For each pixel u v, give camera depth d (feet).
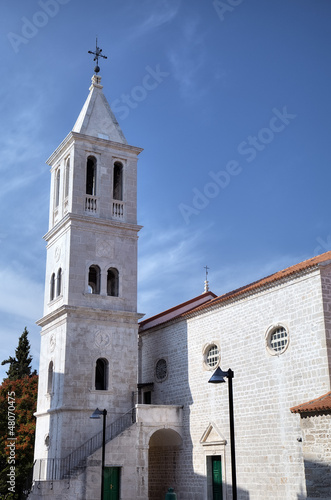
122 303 129.49
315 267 91.61
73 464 112.98
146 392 137.49
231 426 62.03
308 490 77.10
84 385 119.65
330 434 75.15
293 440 90.68
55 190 143.84
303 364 91.45
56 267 133.69
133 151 141.08
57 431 116.98
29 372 224.74
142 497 111.45
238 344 106.93
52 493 104.78
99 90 145.28
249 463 99.04
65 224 131.34
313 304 91.45
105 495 108.47
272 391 96.68
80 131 135.64
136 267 133.80
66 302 123.85
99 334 124.47
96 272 132.26
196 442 114.93
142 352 141.38
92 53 148.66
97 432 117.80
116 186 142.72
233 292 122.72
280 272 111.75
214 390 111.96
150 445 131.75
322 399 80.28
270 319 100.01
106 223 131.64
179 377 124.16
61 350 121.70
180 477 118.52
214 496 108.78
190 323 123.44
